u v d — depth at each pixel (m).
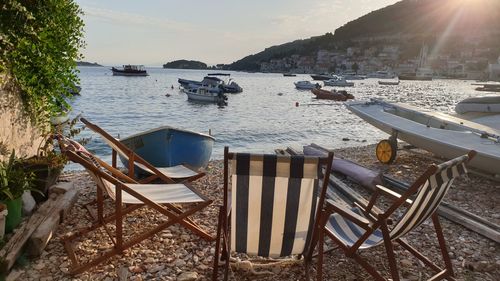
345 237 3.66
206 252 4.21
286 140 17.73
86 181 6.91
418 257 3.97
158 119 25.02
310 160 3.10
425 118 9.95
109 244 4.28
